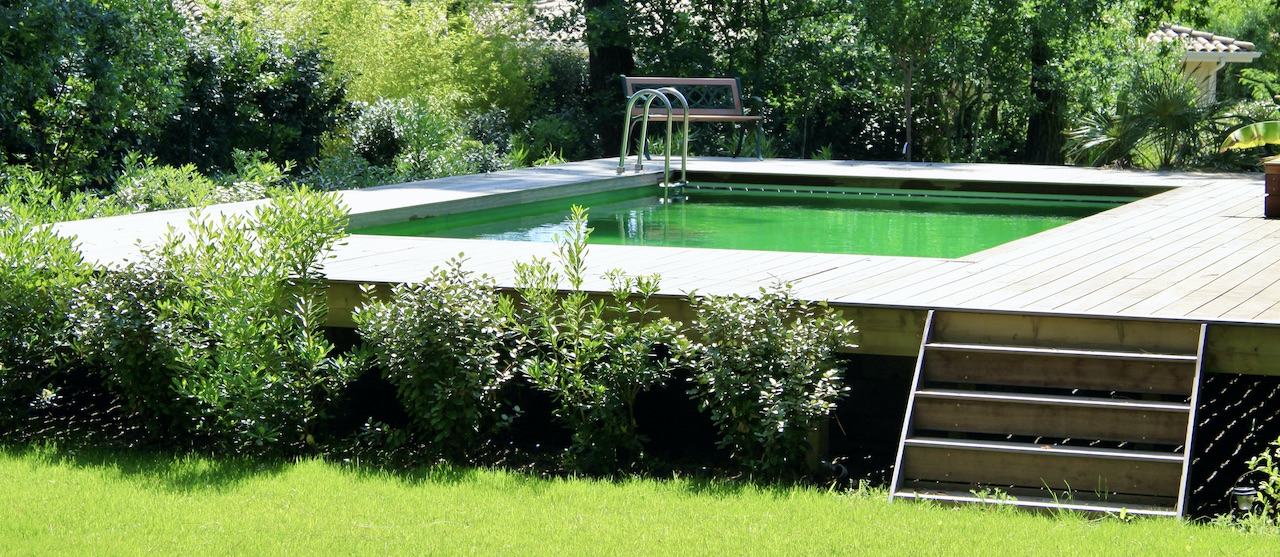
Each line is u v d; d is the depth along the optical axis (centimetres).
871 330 444
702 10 1783
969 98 1778
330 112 1288
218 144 1166
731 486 411
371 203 791
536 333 473
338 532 355
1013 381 421
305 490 403
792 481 425
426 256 572
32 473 422
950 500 386
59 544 341
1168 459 377
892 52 1633
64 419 513
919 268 534
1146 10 1888
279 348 458
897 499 390
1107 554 327
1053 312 424
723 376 420
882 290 471
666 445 495
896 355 450
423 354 443
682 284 486
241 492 400
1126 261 553
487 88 1767
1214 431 478
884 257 570
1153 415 394
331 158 1202
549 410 499
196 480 415
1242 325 405
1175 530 350
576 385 438
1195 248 598
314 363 457
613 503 388
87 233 643
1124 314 418
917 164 1170
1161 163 1180
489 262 552
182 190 896
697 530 357
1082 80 1648
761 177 1071
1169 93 1173
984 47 1653
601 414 433
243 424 448
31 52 964
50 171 1013
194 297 476
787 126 1762
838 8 1723
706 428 490
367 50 1617
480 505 385
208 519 368
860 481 423
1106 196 984
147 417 480
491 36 1817
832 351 433
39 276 489
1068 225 704
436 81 1650
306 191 479
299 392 463
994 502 381
